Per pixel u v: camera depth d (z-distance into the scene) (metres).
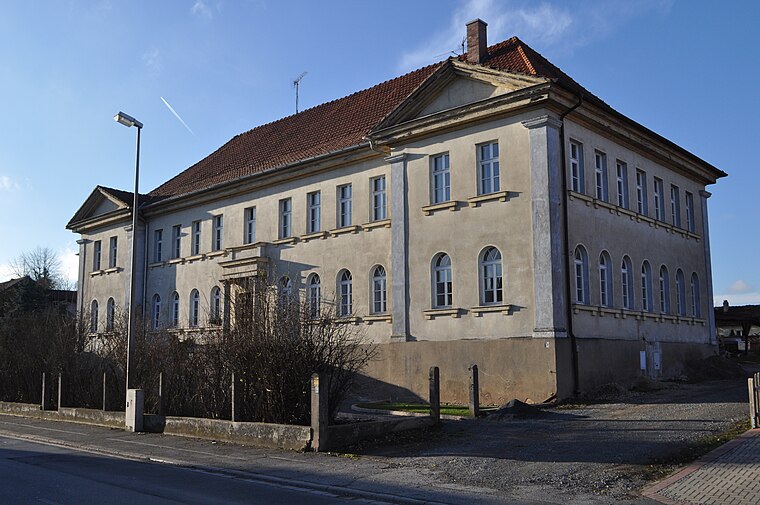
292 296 18.23
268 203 32.19
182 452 15.11
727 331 72.88
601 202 24.48
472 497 9.99
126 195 41.12
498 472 11.70
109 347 23.66
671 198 30.50
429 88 24.94
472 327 23.19
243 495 10.39
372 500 10.12
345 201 29.08
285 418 15.96
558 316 21.42
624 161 26.56
